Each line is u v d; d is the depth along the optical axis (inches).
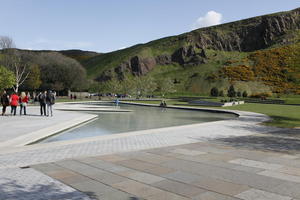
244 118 824.3
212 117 948.0
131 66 6358.3
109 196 181.6
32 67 2881.4
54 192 187.9
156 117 924.0
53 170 244.4
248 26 6510.8
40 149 341.4
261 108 1428.4
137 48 7755.9
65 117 799.7
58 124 624.4
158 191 192.1
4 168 249.1
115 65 6722.4
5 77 1520.7
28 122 655.8
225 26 6988.2
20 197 177.3
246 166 261.7
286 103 2054.6
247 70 4387.3
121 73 6279.5
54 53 3875.5
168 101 2433.6
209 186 203.0
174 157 300.2
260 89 3700.8
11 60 2518.5
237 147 362.6
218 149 347.9
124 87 3526.1
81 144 378.0
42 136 468.1
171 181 214.8
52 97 831.1
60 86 3216.0
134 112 1147.3
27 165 261.4
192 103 2044.8
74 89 3567.9
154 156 304.8
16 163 268.2
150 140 416.8
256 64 4527.6
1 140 410.6
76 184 205.9
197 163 273.6
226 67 4744.1
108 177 224.7
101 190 193.3
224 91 3858.3
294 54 4468.5
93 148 350.0
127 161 280.4
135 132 499.8
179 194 186.2
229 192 190.4
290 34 5620.1
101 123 725.3
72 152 323.9
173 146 368.2
